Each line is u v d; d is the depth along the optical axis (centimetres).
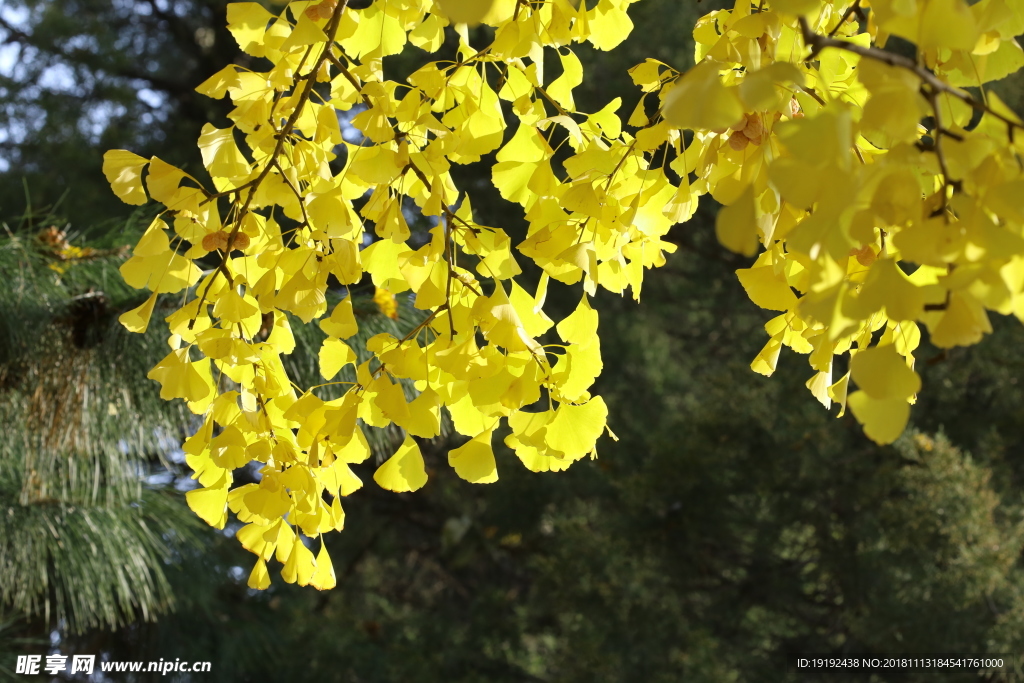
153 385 346
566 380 258
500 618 998
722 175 253
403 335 364
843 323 225
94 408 343
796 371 813
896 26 222
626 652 802
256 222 269
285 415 260
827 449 773
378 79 270
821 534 811
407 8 272
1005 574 660
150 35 1396
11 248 340
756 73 222
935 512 668
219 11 1223
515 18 263
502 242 261
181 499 562
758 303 254
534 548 1004
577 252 255
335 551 1204
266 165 265
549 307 960
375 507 1196
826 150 219
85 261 350
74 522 403
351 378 353
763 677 840
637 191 263
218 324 280
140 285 268
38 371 338
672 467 801
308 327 348
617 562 825
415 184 273
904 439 699
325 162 272
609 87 890
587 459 941
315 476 265
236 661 923
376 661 965
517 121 679
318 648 957
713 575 923
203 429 267
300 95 268
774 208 245
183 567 845
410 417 256
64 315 339
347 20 269
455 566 1073
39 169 1076
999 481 763
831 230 224
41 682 752
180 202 264
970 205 223
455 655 968
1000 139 228
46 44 1154
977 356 805
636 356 1134
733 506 821
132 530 443
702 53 269
